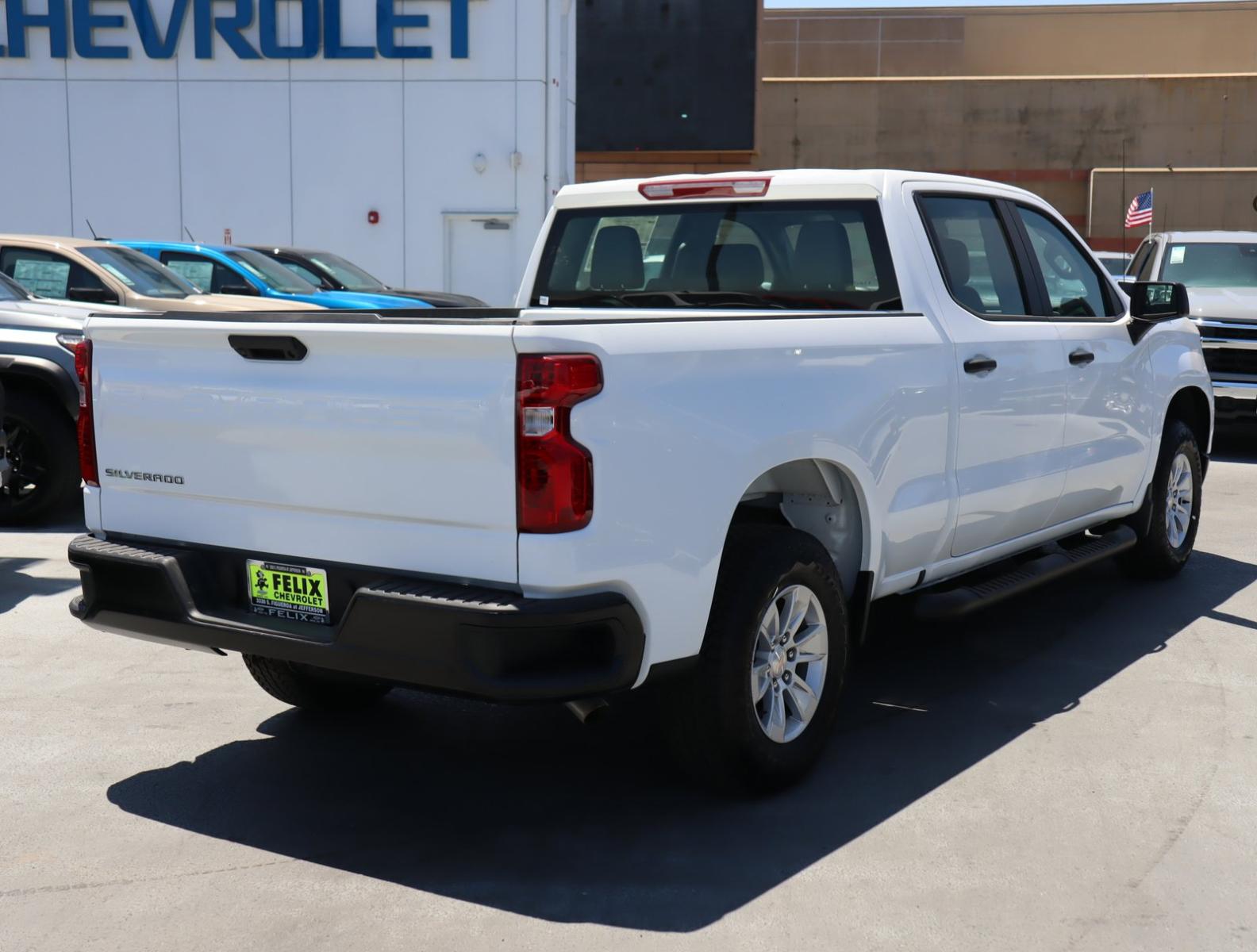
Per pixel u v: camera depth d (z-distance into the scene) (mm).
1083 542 6316
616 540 3449
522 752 4598
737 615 3861
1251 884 3592
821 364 4164
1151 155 46531
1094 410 5902
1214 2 54000
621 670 3504
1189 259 13172
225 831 3920
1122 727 4844
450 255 22656
